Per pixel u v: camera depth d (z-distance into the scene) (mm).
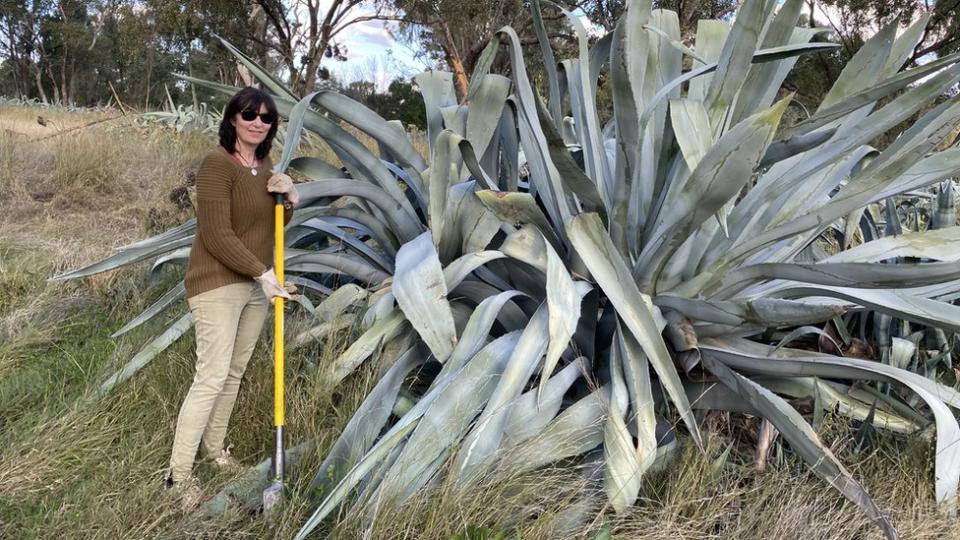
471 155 3008
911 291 3258
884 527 2244
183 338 3424
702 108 2689
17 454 2582
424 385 3268
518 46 3240
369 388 3006
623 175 2885
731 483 2648
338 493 2180
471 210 3287
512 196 2865
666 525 2357
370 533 2152
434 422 2475
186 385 3062
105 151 7496
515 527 2254
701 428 3012
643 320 2602
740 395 2830
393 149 3793
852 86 3236
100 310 4238
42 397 3111
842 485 2393
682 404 2576
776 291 3113
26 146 7594
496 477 2359
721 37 3654
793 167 3158
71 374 3357
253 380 3047
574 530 2334
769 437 2822
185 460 2584
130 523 2289
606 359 3137
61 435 2713
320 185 3322
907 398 3227
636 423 2709
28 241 5250
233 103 2584
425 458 2391
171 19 15680
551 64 3350
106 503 2381
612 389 2734
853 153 3494
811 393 3064
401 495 2293
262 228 2736
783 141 2754
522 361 2635
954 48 16359
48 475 2543
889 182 2686
